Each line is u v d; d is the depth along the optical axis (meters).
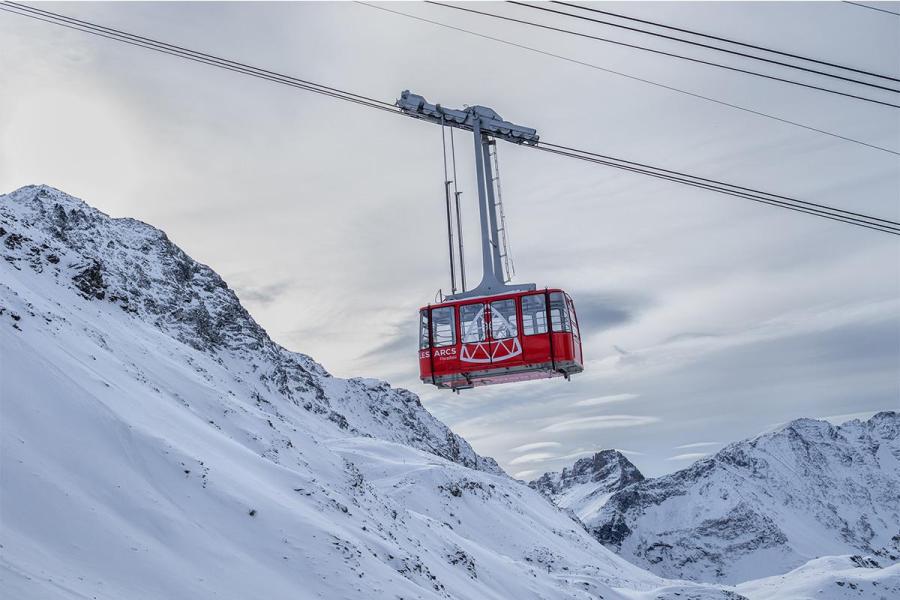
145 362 93.62
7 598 32.53
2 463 44.41
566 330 37.62
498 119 31.95
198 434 66.19
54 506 43.59
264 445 82.25
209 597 42.69
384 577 54.28
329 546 54.47
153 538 46.28
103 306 138.25
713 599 162.75
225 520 52.50
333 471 87.94
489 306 38.47
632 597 149.62
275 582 48.09
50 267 137.12
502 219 35.84
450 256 39.03
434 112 32.03
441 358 38.75
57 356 61.69
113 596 37.69
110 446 52.94
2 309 62.84
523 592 97.38
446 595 63.84
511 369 37.94
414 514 105.00
